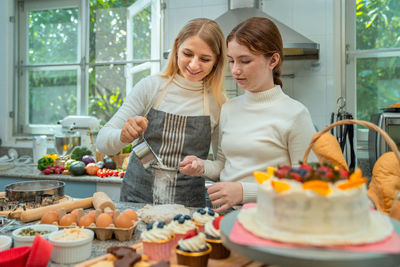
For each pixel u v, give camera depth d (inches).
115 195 101.7
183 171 49.9
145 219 43.6
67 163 110.3
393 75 104.0
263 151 47.0
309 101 108.5
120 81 130.6
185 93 59.7
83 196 104.5
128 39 129.1
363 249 23.1
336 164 37.2
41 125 141.2
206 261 30.0
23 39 141.6
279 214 26.1
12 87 141.9
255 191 45.0
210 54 53.8
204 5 117.6
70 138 121.0
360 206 25.8
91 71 133.6
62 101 138.7
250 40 43.6
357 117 107.0
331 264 21.5
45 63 139.9
